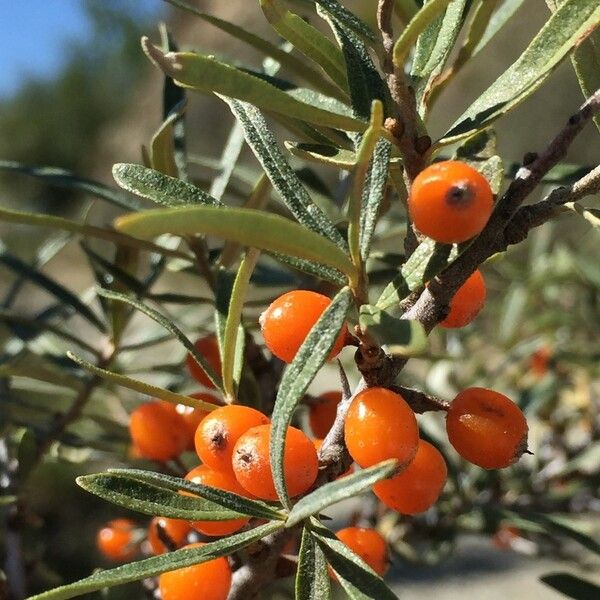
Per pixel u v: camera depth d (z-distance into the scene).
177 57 0.05
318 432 0.08
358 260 0.06
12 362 0.13
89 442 0.12
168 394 0.07
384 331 0.05
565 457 0.17
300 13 0.12
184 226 0.05
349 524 0.14
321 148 0.07
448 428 0.06
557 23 0.06
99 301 0.12
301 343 0.06
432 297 0.06
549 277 0.20
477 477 0.15
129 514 0.13
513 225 0.06
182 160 0.10
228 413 0.06
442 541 0.14
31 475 0.11
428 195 0.05
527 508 0.15
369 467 0.05
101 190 0.11
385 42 0.06
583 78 0.07
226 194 0.13
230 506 0.06
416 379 0.17
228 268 0.10
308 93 0.08
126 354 0.15
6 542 0.11
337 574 0.06
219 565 0.07
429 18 0.06
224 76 0.05
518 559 0.38
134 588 0.10
